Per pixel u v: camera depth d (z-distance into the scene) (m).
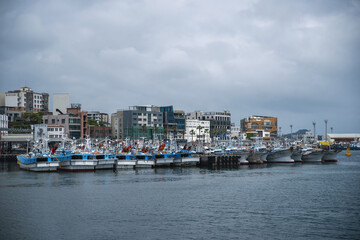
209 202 111.19
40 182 142.25
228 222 91.69
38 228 87.56
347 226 89.19
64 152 176.75
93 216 96.44
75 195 119.81
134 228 87.19
